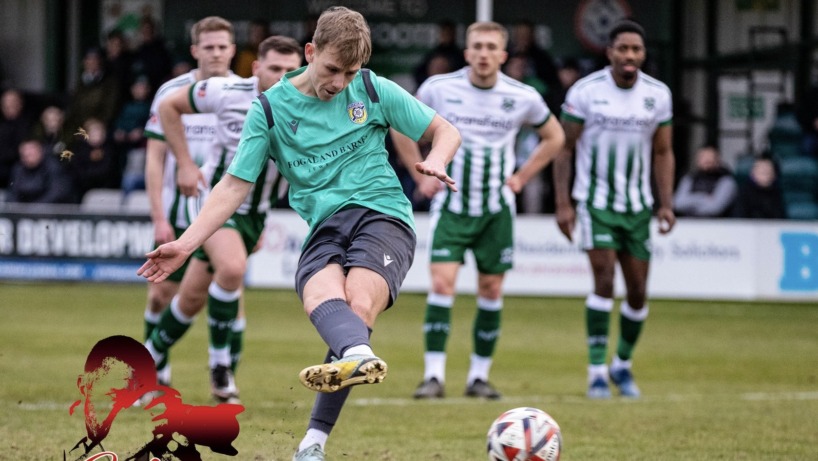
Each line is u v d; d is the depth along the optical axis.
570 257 25.89
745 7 32.50
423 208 27.11
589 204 14.88
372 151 8.69
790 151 29.41
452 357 18.34
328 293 8.16
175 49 33.03
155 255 7.98
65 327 19.92
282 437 10.78
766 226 25.84
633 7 32.56
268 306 24.52
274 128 8.52
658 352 19.05
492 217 14.55
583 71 31.56
